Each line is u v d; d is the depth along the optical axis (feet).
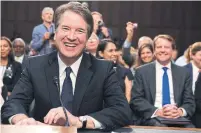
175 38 26.55
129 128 5.71
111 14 26.09
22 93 5.93
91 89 5.85
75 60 5.91
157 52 10.59
